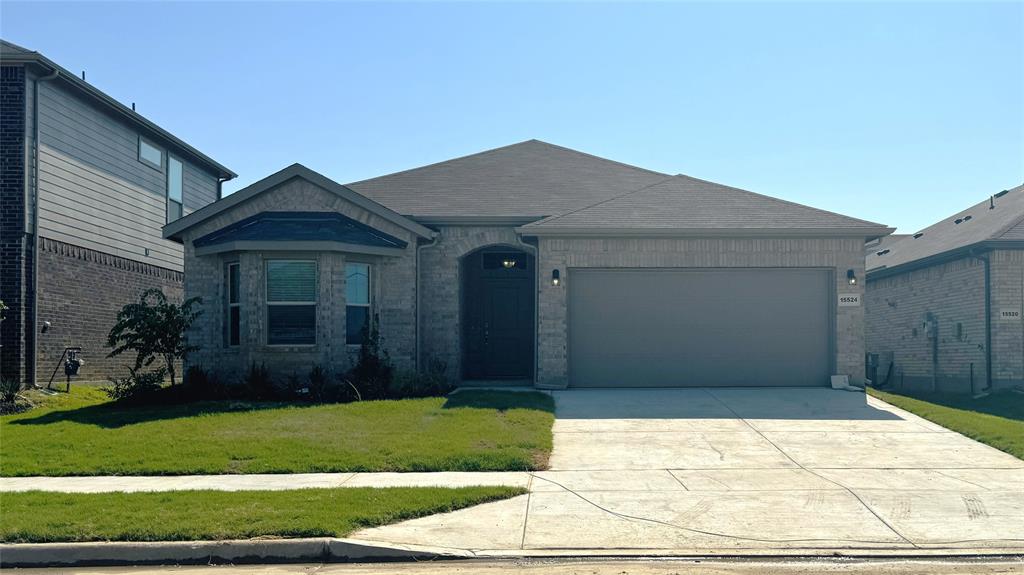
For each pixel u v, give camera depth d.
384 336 17.14
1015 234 18.02
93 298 19.31
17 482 10.23
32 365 17.00
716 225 16.83
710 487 9.84
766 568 7.11
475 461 10.99
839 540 7.84
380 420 13.28
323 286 16.08
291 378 15.62
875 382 23.62
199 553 7.55
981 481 10.12
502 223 17.88
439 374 16.83
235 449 11.58
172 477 10.53
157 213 22.52
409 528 8.20
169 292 23.17
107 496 9.20
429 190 19.70
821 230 16.75
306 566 7.40
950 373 19.81
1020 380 17.81
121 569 7.41
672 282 17.16
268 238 16.02
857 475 10.44
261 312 16.06
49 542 7.69
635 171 21.70
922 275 21.45
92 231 19.27
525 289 19.44
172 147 23.36
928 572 7.03
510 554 7.51
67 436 12.40
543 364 16.84
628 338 17.12
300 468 10.80
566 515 8.66
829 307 17.09
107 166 19.98
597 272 17.20
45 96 17.58
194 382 15.84
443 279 17.86
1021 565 7.23
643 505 9.05
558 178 20.73
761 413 14.34
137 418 13.71
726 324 17.11
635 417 14.02
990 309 18.02
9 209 16.84
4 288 16.78
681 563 7.27
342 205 17.27
